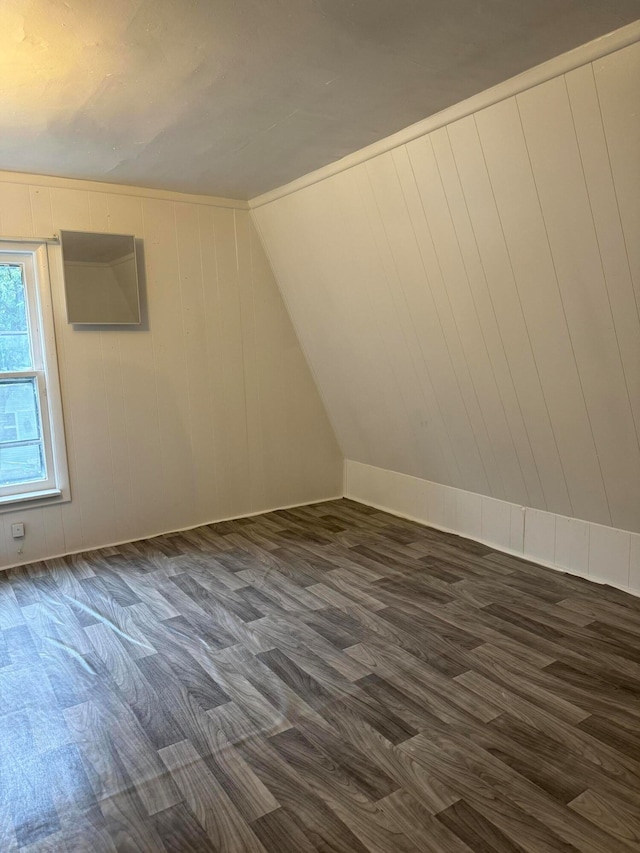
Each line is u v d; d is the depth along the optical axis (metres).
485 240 2.81
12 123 2.75
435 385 3.69
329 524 4.50
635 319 2.46
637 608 3.01
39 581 3.54
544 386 3.02
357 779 1.89
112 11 1.85
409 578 3.46
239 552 3.95
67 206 3.73
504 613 2.99
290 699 2.33
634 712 2.19
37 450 3.90
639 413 2.70
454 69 2.27
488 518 3.96
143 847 1.66
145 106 2.57
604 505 3.21
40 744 2.10
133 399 4.12
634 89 2.02
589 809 1.74
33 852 1.65
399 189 3.05
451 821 1.71
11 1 1.78
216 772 1.94
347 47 2.10
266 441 4.77
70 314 3.76
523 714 2.19
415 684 2.40
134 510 4.21
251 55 2.14
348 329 4.11
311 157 3.27
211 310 4.36
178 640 2.81
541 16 1.92
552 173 2.39
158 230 4.07
